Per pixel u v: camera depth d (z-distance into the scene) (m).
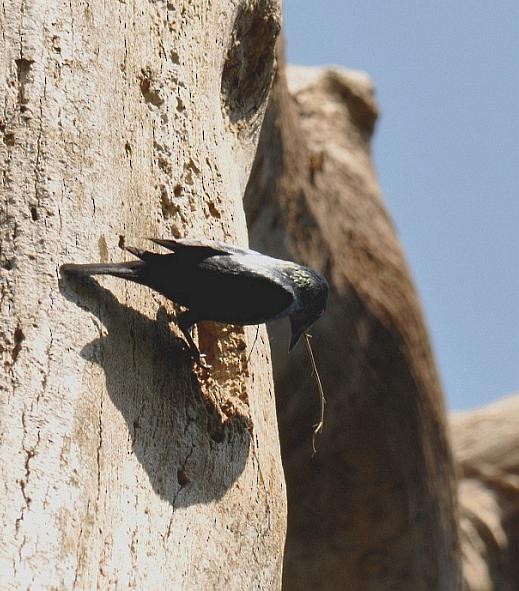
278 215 21.14
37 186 10.07
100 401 9.51
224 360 11.29
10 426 8.95
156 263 9.93
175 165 11.38
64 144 10.35
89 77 10.82
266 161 20.50
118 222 10.43
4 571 8.21
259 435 11.22
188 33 12.24
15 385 9.16
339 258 22.59
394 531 23.09
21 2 10.84
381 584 23.23
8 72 10.52
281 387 21.97
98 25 11.20
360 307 22.62
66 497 8.84
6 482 8.66
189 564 9.82
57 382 9.28
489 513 29.23
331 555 23.14
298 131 21.70
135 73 11.45
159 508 9.73
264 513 10.88
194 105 11.88
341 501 22.95
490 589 28.11
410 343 23.41
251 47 13.45
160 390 10.20
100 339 9.74
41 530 8.56
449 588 24.30
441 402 24.45
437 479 24.05
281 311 10.52
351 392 22.42
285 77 20.59
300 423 22.41
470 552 28.34
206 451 10.45
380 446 22.80
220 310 10.34
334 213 23.19
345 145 25.36
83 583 8.68
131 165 10.91
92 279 10.00
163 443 10.04
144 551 9.37
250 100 13.55
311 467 22.69
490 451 30.42
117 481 9.42
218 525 10.33
